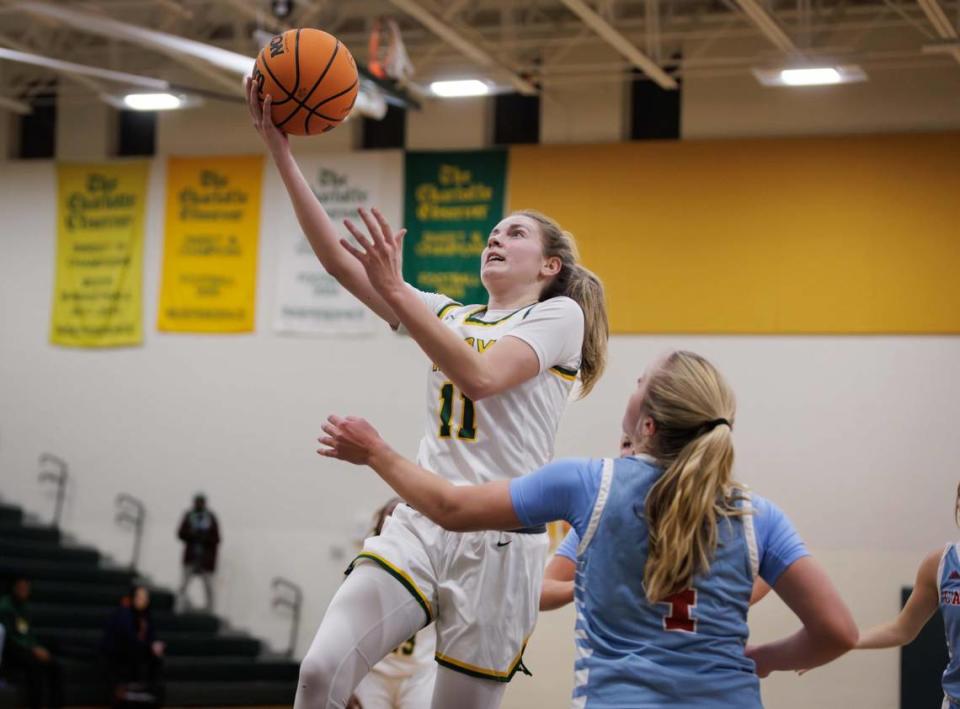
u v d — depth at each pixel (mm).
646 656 2785
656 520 2812
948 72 13781
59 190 16656
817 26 13250
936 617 12570
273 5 13648
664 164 14508
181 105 14859
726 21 14188
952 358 13438
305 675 3422
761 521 2898
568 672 13688
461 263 15141
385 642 3578
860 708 13055
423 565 3652
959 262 13516
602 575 2857
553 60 14203
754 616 13086
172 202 16219
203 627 14922
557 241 3971
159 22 14789
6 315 16609
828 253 13898
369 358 15320
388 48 12766
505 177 15070
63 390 16297
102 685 13477
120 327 16203
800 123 14195
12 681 12898
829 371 13758
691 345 14188
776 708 13281
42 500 16109
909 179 13750
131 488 15852
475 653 3670
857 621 13305
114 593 14836
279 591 15195
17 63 16609
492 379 3391
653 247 14422
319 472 15289
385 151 15500
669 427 2922
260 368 15656
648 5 13367
